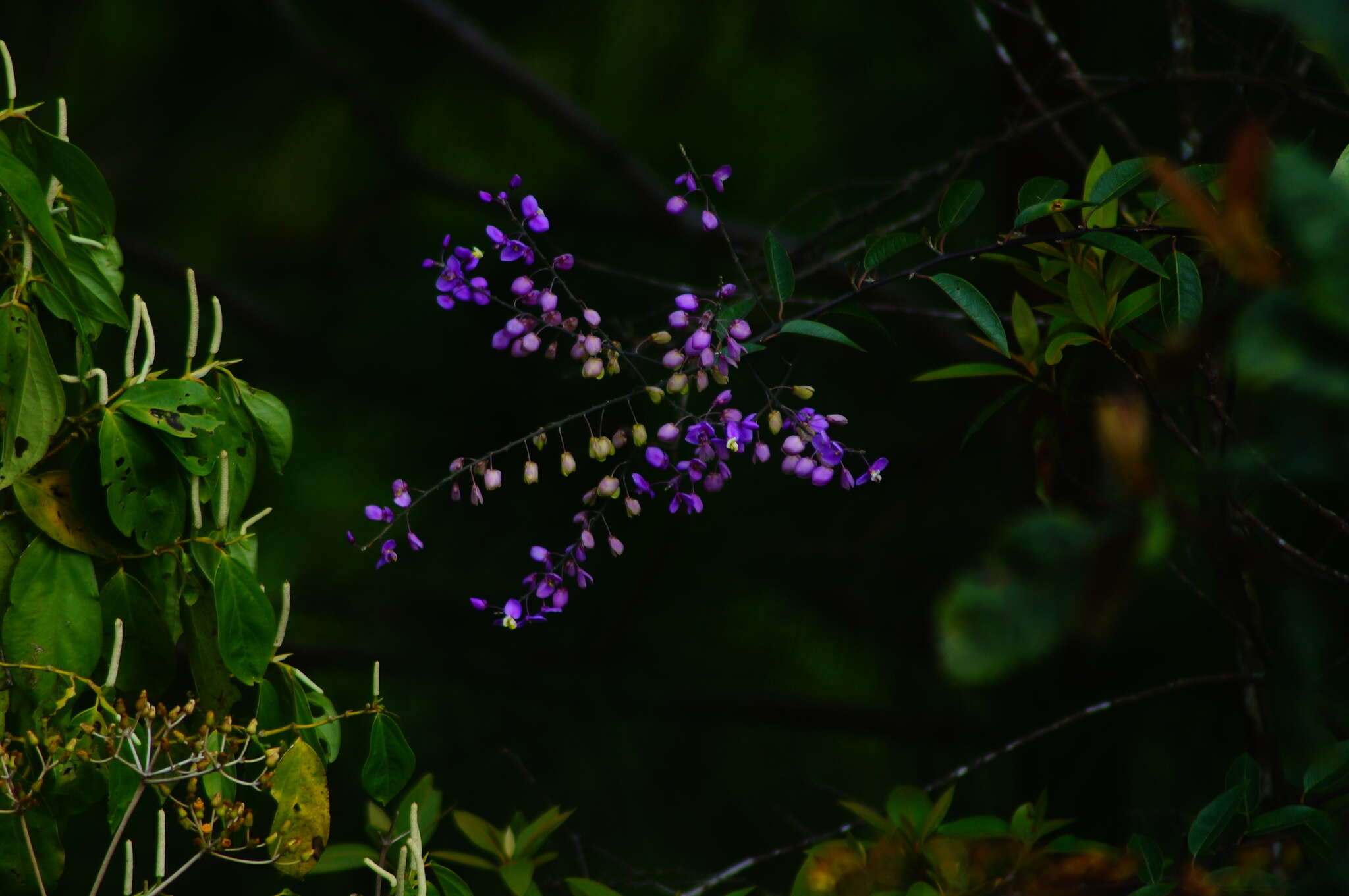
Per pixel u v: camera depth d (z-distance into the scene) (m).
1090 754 5.24
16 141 4.27
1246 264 3.94
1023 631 3.89
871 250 4.37
